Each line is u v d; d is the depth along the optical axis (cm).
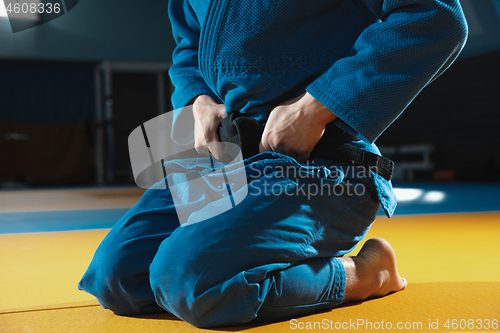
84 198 591
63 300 121
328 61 102
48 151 1092
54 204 499
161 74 1223
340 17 102
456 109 1070
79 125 1109
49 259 183
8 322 102
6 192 774
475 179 1002
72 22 1027
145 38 1083
